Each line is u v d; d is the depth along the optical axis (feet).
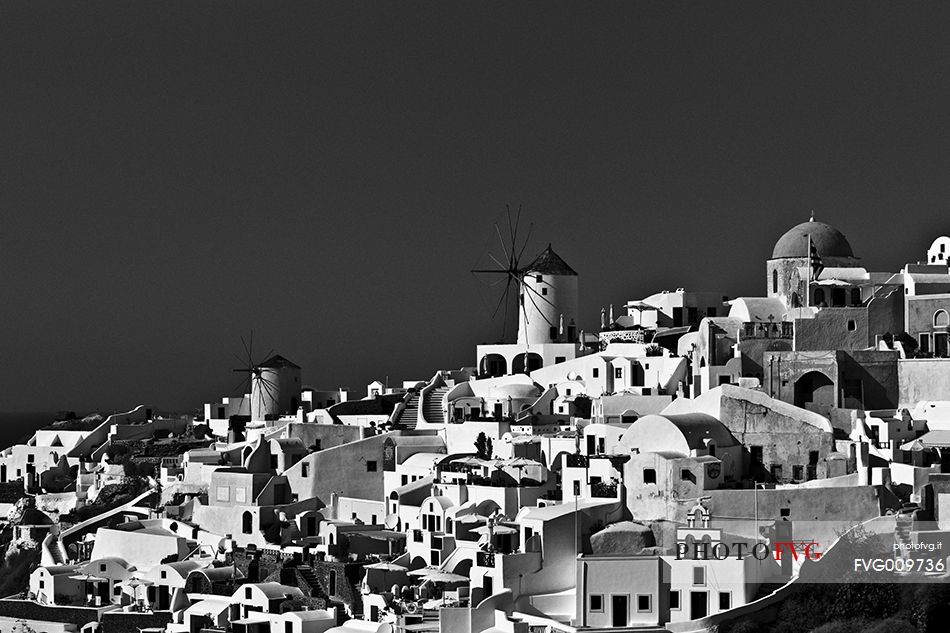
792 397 500.74
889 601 407.85
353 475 552.82
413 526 506.48
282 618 458.09
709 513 434.30
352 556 487.61
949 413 482.28
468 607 423.23
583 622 411.95
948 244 589.73
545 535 435.94
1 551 636.48
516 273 652.89
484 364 638.12
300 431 592.19
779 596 411.13
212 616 477.77
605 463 468.34
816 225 581.12
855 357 502.38
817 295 540.52
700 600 412.16
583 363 588.91
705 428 465.88
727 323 542.16
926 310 527.40
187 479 605.31
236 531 540.11
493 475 495.00
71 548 579.89
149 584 514.68
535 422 559.38
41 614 524.52
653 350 584.40
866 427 477.77
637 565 412.16
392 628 430.20
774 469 469.57
